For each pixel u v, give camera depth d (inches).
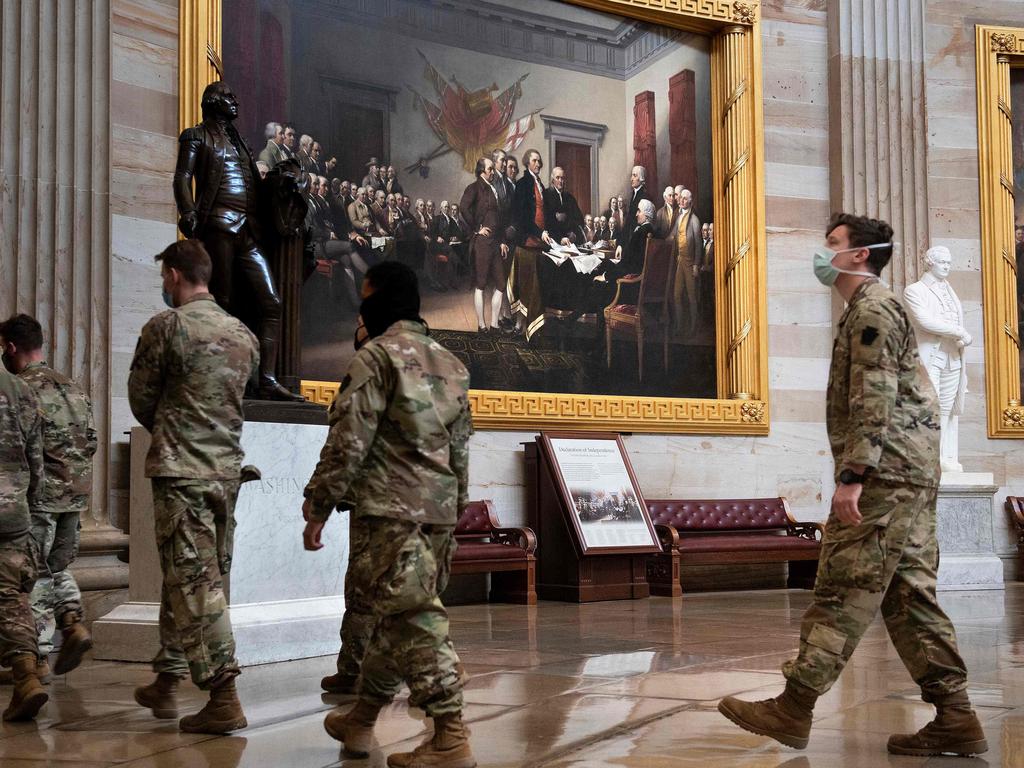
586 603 408.8
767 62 532.1
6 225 315.9
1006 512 539.2
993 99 556.4
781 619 343.0
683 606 393.4
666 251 505.0
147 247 360.8
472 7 465.7
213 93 261.0
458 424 147.3
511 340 462.6
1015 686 209.8
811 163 536.7
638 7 497.4
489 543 421.1
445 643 137.8
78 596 244.5
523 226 470.6
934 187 548.4
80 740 163.3
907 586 150.7
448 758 135.2
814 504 519.8
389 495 137.6
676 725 171.2
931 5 557.9
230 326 175.8
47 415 239.5
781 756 149.3
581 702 192.1
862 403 145.0
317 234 415.2
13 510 183.9
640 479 484.4
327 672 228.8
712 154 521.7
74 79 334.0
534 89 479.2
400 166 441.1
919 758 148.1
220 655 165.9
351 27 431.8
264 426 247.8
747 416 504.1
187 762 148.0
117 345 349.4
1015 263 557.9
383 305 147.5
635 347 493.4
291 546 252.5
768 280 522.9
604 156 493.7
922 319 466.3
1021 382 552.4
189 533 166.2
